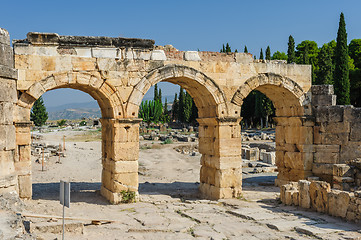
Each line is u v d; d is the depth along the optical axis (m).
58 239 10.35
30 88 15.11
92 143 46.28
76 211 14.38
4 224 9.48
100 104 18.05
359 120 18.95
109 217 13.64
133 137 16.53
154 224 12.82
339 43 46.12
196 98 19.48
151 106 78.44
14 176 14.50
